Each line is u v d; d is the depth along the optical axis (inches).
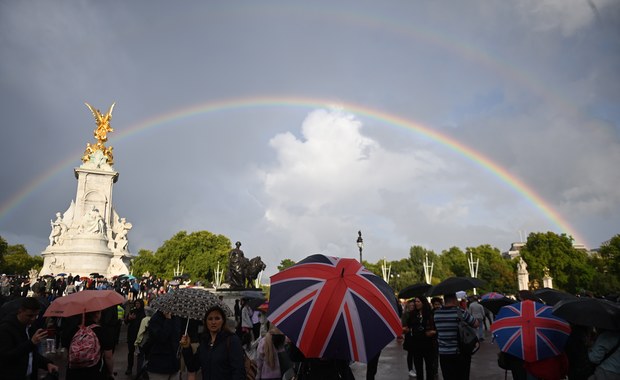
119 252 3009.4
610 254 3412.9
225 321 277.7
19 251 5492.1
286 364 334.6
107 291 350.0
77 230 2667.3
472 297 996.6
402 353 834.2
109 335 329.7
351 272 246.4
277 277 252.7
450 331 391.9
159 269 4805.6
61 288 1396.4
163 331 356.2
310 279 239.5
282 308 229.6
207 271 4773.6
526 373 345.7
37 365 316.8
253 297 773.3
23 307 286.5
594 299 301.7
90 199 3053.6
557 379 312.7
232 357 263.9
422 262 5743.1
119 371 639.1
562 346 311.0
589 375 303.7
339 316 220.2
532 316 322.3
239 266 1421.0
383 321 225.0
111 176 3127.5
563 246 3868.1
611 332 297.7
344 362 265.0
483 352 794.8
